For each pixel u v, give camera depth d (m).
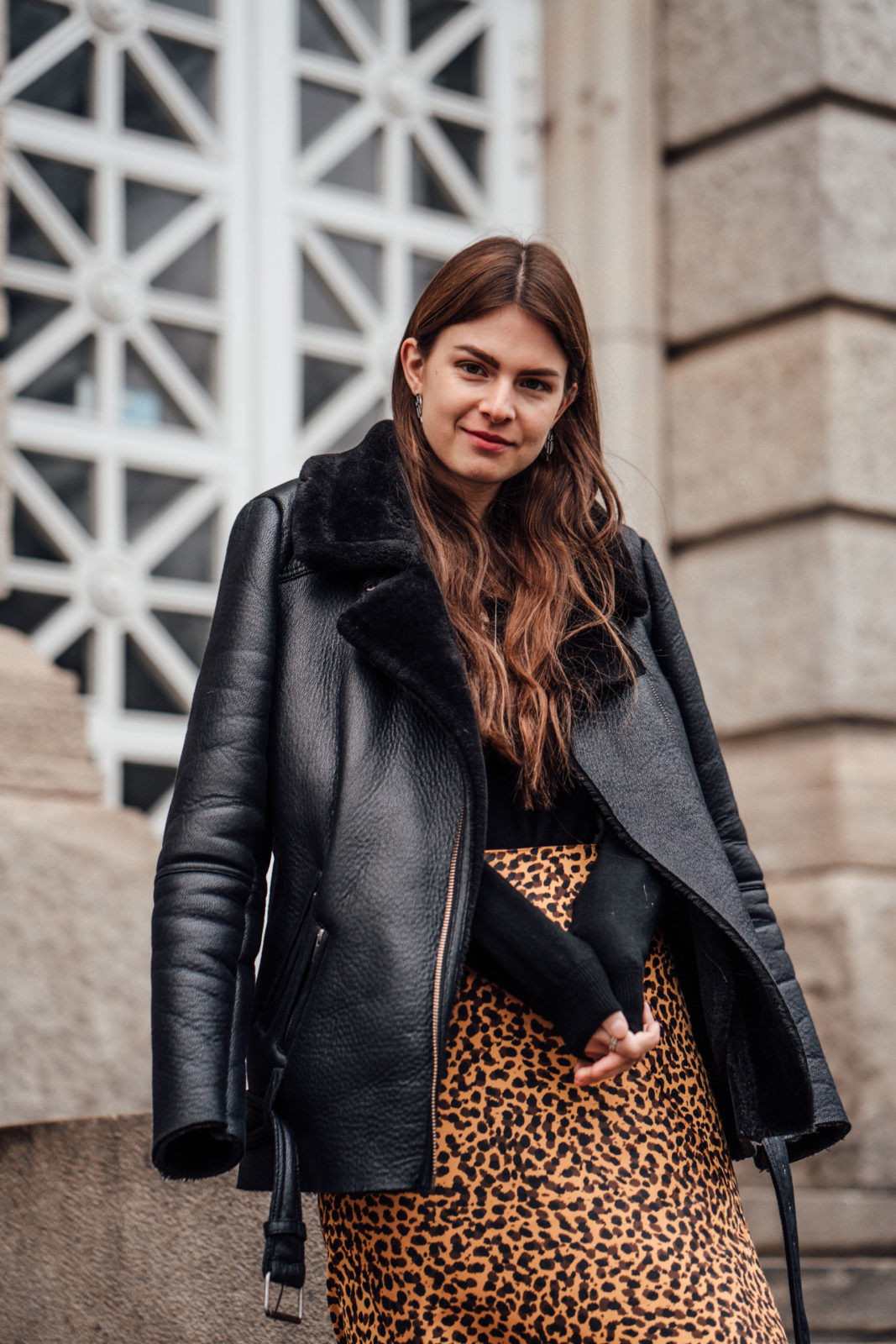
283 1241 1.47
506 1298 1.47
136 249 4.88
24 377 4.55
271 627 1.65
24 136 4.62
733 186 5.09
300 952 1.54
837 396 4.77
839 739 4.63
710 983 1.66
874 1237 3.96
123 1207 2.33
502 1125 1.50
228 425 4.93
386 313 5.28
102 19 4.80
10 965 3.51
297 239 5.11
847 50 4.86
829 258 4.79
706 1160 1.58
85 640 4.62
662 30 5.36
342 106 5.31
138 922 3.69
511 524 1.79
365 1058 1.46
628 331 5.18
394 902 1.50
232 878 1.54
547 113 5.52
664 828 1.64
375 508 1.68
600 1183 1.49
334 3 5.25
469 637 1.66
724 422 5.03
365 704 1.60
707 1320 1.46
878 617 4.72
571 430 1.81
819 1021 4.42
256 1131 1.59
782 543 4.82
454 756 1.56
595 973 1.50
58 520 4.55
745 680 4.84
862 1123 4.27
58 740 3.87
